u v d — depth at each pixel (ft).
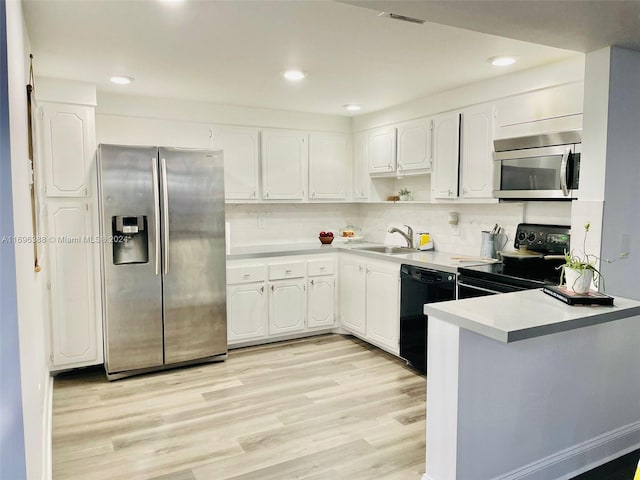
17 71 5.20
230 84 11.49
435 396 6.52
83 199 11.31
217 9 6.98
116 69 10.15
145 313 11.51
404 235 14.61
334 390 10.60
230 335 13.20
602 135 7.88
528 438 6.88
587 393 7.45
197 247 12.01
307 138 15.29
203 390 10.66
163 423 9.05
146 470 7.46
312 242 16.57
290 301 14.11
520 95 10.22
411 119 13.41
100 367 12.22
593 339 7.41
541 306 6.57
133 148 11.11
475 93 11.30
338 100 13.29
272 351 13.39
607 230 8.00
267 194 14.66
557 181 9.25
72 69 10.14
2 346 4.43
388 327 12.67
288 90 12.10
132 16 7.23
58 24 7.51
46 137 10.82
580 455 7.41
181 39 8.28
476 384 6.29
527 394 6.80
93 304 11.55
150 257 11.46
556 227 10.31
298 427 8.87
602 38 7.34
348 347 13.74
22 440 4.58
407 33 8.00
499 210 11.96
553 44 7.66
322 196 15.71
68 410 9.64
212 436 8.54
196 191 11.89
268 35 8.09
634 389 8.01
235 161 14.15
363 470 7.45
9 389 4.49
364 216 17.30
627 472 7.40
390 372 11.72
